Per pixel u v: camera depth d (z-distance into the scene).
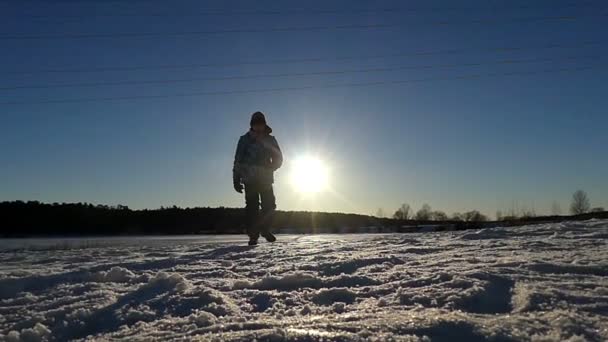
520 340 2.29
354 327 2.54
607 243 5.70
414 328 2.48
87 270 5.24
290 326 2.62
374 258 5.01
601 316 2.62
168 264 5.60
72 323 3.03
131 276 4.56
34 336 2.84
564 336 2.31
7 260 7.65
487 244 6.19
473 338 2.36
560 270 3.86
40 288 4.26
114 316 3.14
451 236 8.41
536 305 2.84
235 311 3.10
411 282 3.63
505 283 3.41
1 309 3.49
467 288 3.31
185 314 3.10
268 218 9.54
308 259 5.54
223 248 8.01
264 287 3.89
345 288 3.56
